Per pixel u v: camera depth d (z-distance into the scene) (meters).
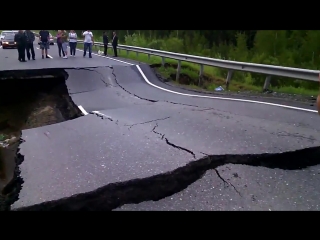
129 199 3.44
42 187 3.53
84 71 12.13
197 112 6.69
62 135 5.45
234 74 17.80
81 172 3.86
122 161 4.12
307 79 8.37
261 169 3.99
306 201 3.33
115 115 6.62
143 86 10.87
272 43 25.89
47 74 11.55
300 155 4.29
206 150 4.32
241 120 5.97
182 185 3.68
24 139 5.35
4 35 25.48
